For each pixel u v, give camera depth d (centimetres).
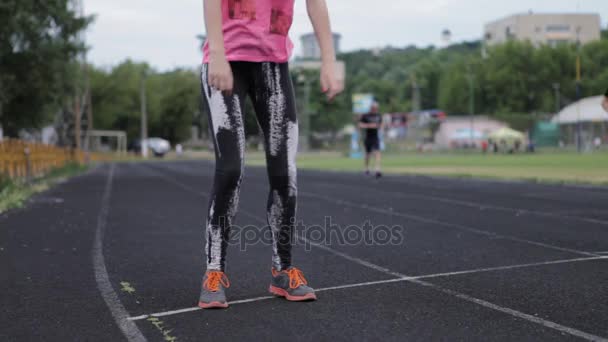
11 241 512
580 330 245
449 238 507
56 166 2119
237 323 259
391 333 242
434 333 242
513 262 397
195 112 7850
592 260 401
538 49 8369
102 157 5391
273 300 301
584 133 5603
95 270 385
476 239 500
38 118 1647
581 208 721
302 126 8106
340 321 260
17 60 1446
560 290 316
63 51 1516
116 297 311
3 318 272
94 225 621
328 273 366
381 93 10175
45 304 297
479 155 4238
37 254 447
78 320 268
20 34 1407
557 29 11350
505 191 977
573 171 1534
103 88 6378
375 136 1538
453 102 8788
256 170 2088
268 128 298
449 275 357
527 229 555
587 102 5775
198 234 553
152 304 295
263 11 287
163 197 985
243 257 426
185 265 402
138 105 7038
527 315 268
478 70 8588
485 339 234
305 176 1548
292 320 263
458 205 776
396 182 1254
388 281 342
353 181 1309
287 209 303
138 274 371
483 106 8562
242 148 292
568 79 8044
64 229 591
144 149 5678
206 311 281
